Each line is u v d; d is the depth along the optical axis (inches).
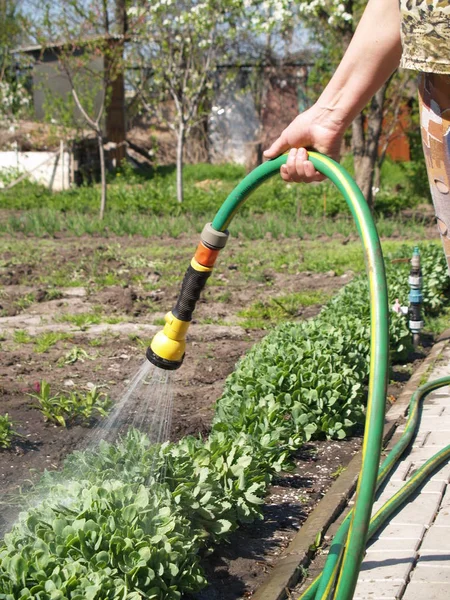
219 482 164.1
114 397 245.3
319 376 223.6
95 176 1111.0
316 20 823.7
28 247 591.8
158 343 99.9
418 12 79.2
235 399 215.5
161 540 129.6
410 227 712.4
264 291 437.7
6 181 1026.1
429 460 184.1
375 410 77.4
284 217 746.8
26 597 112.7
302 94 1290.6
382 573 138.6
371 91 91.7
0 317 371.6
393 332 292.5
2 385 255.8
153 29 829.2
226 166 1240.8
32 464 191.9
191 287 98.0
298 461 205.6
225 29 864.3
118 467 153.3
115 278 466.9
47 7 767.1
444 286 411.8
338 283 457.1
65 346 312.8
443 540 150.9
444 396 245.6
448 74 79.2
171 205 820.6
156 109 904.9
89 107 804.6
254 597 137.4
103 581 117.3
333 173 87.8
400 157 1204.5
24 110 1139.9
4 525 158.2
